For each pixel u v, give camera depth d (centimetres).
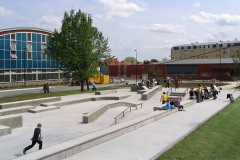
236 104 2827
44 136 1587
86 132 1691
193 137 1488
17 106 2570
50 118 2138
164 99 2809
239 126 1828
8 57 5650
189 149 1288
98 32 4391
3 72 5588
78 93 3972
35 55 6188
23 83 5950
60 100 2952
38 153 1068
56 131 1711
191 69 7919
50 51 4328
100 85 6038
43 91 4406
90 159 1119
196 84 5638
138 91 3931
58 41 4188
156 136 1484
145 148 1275
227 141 1462
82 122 1984
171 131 1600
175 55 14050
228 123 1897
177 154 1212
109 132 1415
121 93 3972
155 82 5431
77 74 4203
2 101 3091
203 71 7700
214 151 1283
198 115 2123
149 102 3136
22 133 1666
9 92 4369
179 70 8081
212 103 2848
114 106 2562
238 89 4481
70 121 2023
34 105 2703
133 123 1642
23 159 1005
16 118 1803
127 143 1348
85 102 3072
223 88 4697
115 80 7450
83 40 4094
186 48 13675
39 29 6203
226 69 7319
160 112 2064
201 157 1191
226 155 1239
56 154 1085
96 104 2922
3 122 1720
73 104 2903
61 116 2222
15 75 5816
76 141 1241
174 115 2119
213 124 1828
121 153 1201
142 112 2417
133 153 1204
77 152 1193
